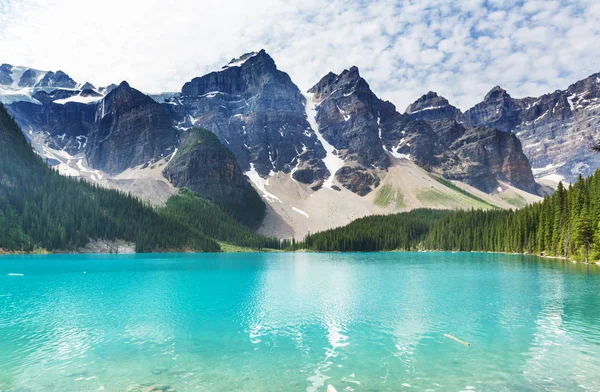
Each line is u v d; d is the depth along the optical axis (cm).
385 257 18838
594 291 6506
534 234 17412
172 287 7381
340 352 3419
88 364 3109
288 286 7594
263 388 2662
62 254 16550
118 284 7756
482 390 2620
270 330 4169
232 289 7131
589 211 12219
